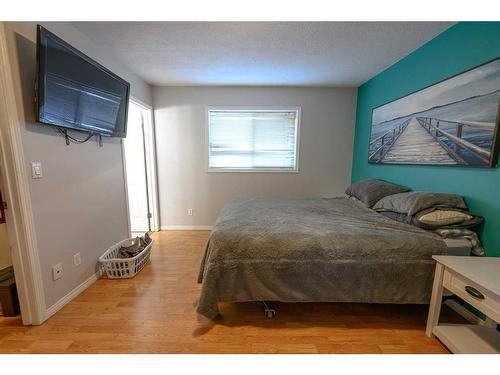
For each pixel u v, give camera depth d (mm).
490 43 1439
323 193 3545
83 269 1935
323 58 2316
